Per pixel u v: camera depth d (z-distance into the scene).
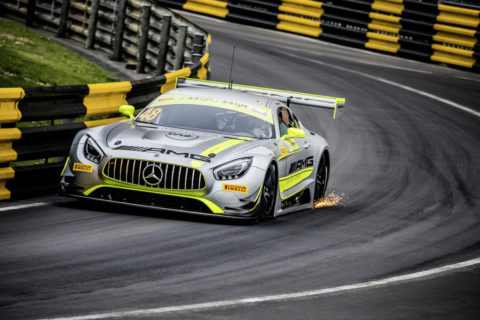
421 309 19.17
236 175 27.31
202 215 28.11
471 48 88.38
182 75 44.06
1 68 50.81
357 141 53.06
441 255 26.09
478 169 47.34
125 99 36.12
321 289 20.45
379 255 25.31
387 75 80.56
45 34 73.75
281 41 91.69
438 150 52.28
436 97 72.31
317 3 94.81
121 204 27.50
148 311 17.36
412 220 32.66
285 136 31.59
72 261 21.30
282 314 17.89
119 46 67.38
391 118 61.88
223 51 80.81
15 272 19.88
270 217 29.73
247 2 97.94
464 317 18.67
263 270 22.02
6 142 29.09
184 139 28.36
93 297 18.22
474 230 31.31
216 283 20.22
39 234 24.17
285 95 35.44
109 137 28.53
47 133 30.78
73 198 30.25
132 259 21.98
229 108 31.69
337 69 80.38
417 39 90.94
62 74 54.75
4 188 29.41
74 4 73.88
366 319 17.97
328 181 40.62
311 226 29.53
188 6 100.62
